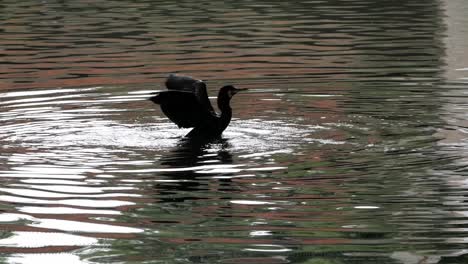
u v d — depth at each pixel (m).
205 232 13.30
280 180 15.78
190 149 17.92
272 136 19.00
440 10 39.75
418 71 26.31
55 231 13.44
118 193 15.15
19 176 16.11
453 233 13.08
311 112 21.45
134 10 41.03
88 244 12.92
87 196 15.01
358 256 12.28
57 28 35.81
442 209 14.12
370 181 15.66
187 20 37.66
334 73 26.28
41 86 24.88
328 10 40.31
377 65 27.34
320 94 23.52
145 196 14.98
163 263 12.16
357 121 20.39
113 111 21.80
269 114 21.31
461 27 34.69
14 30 35.53
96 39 33.00
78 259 12.37
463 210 14.04
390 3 42.53
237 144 18.30
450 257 12.20
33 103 22.66
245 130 19.61
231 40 32.34
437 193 14.91
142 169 16.52
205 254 12.45
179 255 12.43
